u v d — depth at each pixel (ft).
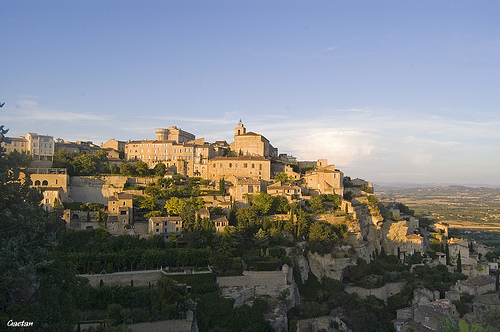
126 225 465.06
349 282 498.69
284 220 522.47
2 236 214.48
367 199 651.66
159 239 434.71
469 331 189.37
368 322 415.23
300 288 455.63
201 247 435.12
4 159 236.84
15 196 236.43
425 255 584.40
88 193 561.43
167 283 347.56
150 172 647.56
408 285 489.26
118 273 377.91
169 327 335.26
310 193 643.86
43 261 211.41
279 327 388.57
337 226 521.65
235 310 380.58
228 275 401.90
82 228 457.27
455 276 527.40
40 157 587.68
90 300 340.18
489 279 513.45
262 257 429.38
